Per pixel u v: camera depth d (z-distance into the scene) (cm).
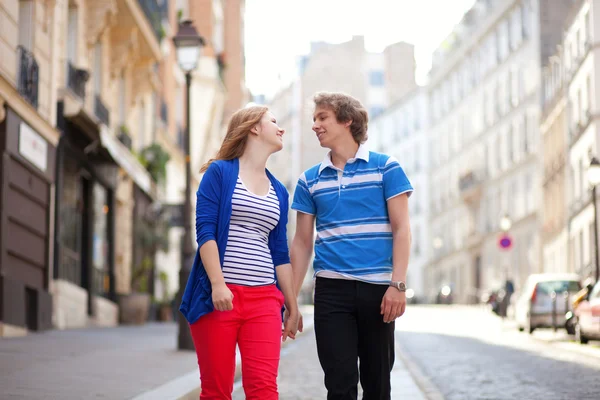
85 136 2139
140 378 966
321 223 543
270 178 516
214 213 493
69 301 2075
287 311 518
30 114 1731
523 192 5481
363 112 547
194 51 1509
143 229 2930
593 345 1791
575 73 4331
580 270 4206
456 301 6781
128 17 2520
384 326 531
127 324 2580
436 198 7656
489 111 6203
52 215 1956
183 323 1377
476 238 6328
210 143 4456
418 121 8000
